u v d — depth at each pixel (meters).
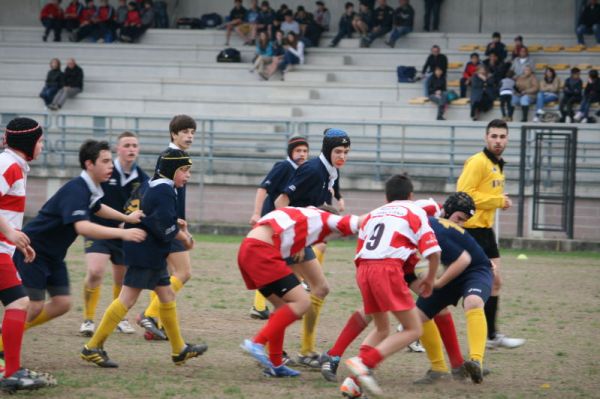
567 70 53.81
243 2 65.94
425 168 45.00
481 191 16.72
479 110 50.56
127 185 17.42
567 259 34.72
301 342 17.53
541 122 47.34
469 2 61.38
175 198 14.92
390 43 58.75
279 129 49.28
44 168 48.16
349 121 45.62
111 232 14.03
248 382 14.05
